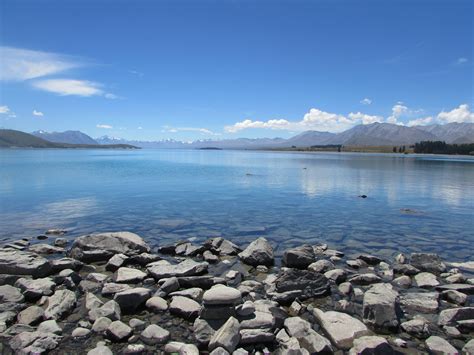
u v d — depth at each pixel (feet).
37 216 77.71
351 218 79.25
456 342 26.89
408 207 95.09
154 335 26.99
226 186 140.26
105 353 24.12
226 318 28.25
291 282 36.14
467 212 88.17
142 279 39.24
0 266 40.06
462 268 45.91
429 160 489.67
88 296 33.58
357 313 31.94
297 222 74.59
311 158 538.06
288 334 27.48
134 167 274.57
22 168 241.76
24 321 28.91
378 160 471.21
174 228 67.97
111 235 51.90
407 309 32.73
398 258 48.62
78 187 132.05
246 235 63.46
